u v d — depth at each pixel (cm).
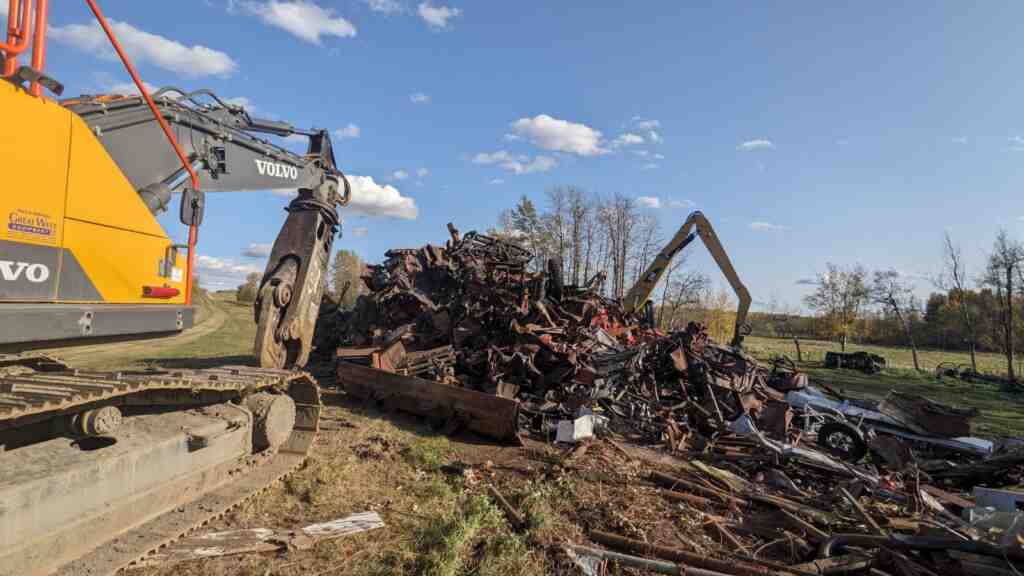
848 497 570
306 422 628
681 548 483
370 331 1246
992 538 490
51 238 348
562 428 810
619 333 1246
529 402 918
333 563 403
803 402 1025
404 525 472
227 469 503
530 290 1134
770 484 681
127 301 410
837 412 953
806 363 3116
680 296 4153
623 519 518
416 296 1218
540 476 630
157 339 446
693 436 873
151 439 415
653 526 520
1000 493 598
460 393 823
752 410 962
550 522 504
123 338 405
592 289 1284
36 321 334
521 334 1008
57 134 355
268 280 757
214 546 404
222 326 2930
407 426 834
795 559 481
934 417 866
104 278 389
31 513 313
